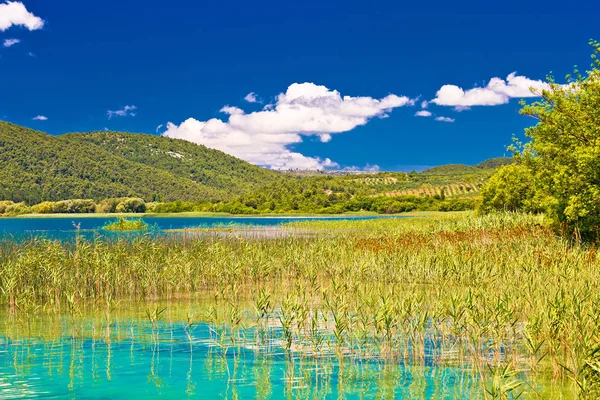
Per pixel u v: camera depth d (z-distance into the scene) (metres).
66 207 148.62
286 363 13.15
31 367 13.05
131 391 11.46
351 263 24.30
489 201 62.41
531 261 20.08
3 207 142.12
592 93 28.55
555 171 30.41
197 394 11.23
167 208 155.38
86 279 23.67
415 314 15.12
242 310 19.25
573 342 11.73
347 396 11.15
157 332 16.42
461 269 20.56
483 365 12.74
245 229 60.97
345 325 13.88
